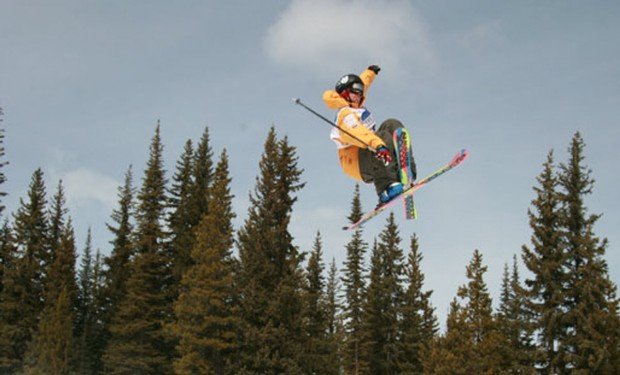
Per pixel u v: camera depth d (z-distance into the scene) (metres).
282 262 34.78
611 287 28.64
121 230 49.62
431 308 43.84
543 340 29.44
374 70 7.47
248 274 33.84
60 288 44.00
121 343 39.38
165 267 43.22
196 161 48.19
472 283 35.41
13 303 43.34
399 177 6.96
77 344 43.38
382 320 44.16
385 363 42.62
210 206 34.56
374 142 6.48
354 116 6.80
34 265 45.47
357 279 47.06
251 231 35.06
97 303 48.94
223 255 33.56
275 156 37.47
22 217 48.12
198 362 30.59
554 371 28.70
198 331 31.02
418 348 42.28
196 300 32.06
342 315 45.16
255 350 31.20
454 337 30.22
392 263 46.34
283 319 31.91
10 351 41.84
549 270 29.55
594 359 27.20
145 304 40.06
